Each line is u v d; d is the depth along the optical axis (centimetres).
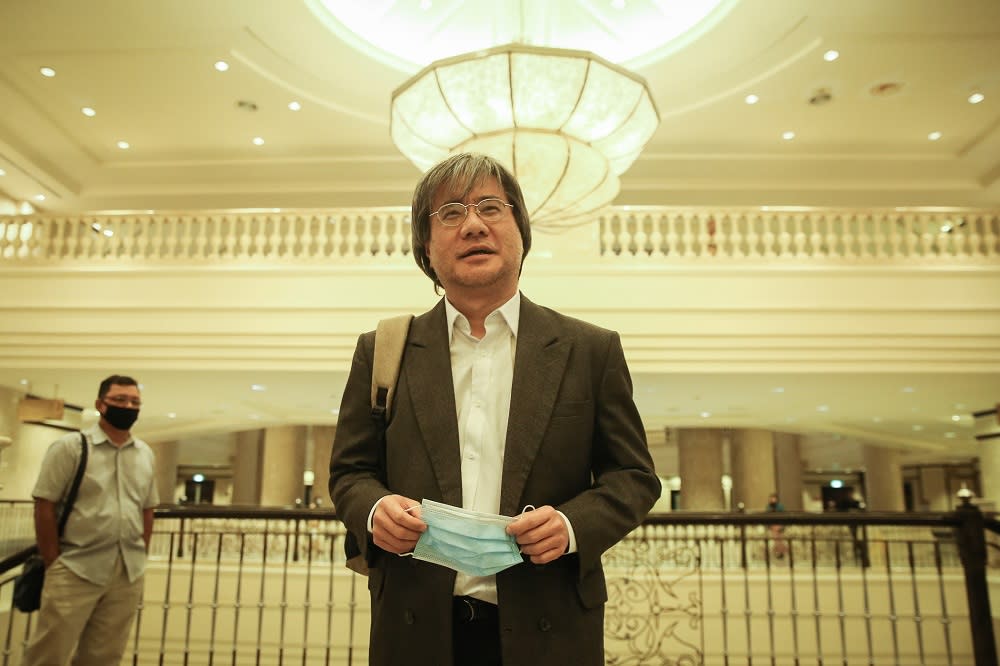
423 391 138
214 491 2648
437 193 144
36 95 945
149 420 1725
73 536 318
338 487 138
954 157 1100
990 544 425
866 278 888
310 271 900
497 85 455
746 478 1922
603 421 138
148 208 1234
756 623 793
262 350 890
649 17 829
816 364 868
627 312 880
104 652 328
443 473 130
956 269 887
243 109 985
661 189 1206
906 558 1121
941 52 843
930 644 792
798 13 767
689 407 1421
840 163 1127
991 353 875
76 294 911
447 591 126
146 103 968
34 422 1227
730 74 890
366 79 894
